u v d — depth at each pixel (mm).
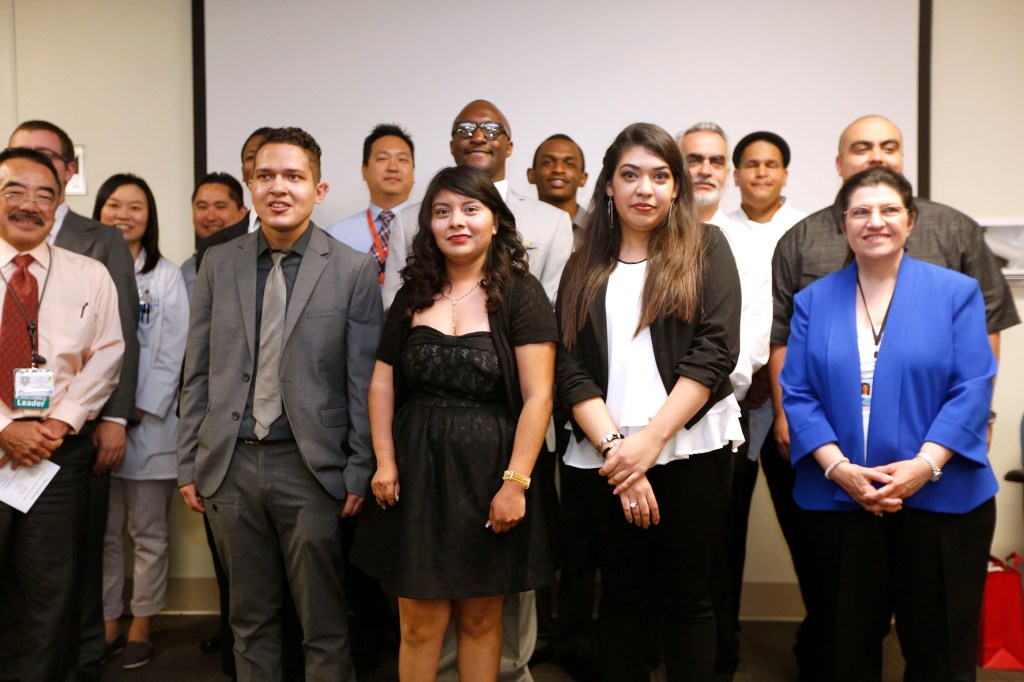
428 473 2059
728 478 2100
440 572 2012
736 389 2367
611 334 2117
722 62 3398
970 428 2025
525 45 3438
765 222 3113
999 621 2834
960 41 3371
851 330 2172
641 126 2141
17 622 2947
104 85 3559
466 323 2131
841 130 3369
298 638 2756
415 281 2168
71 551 2504
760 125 3396
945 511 2057
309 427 2244
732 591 2953
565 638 2898
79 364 2559
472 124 2766
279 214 2256
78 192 3578
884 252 2111
